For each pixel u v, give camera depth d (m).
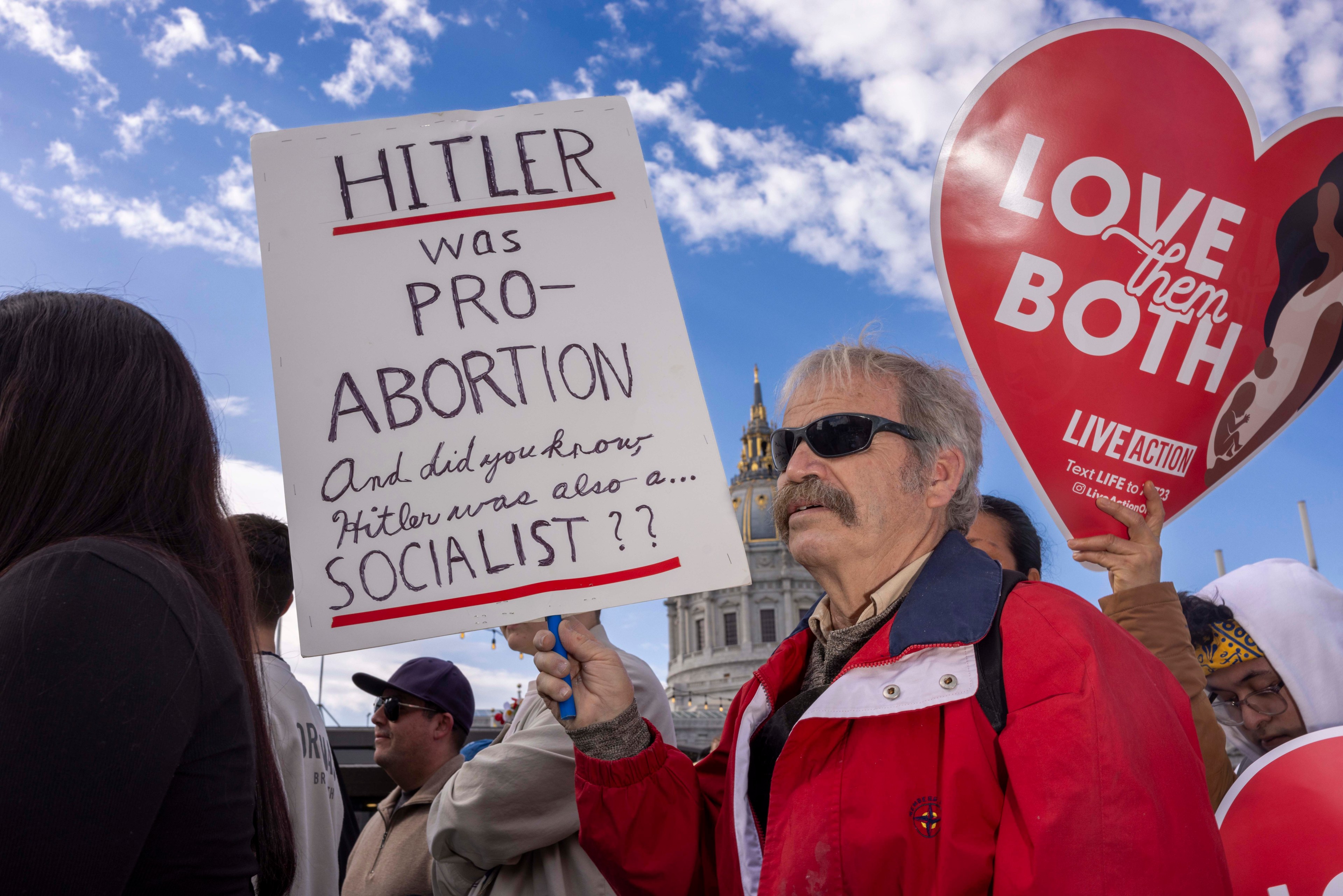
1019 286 2.50
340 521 1.79
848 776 1.59
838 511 1.88
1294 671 2.46
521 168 2.05
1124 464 2.48
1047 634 1.54
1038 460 2.49
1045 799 1.38
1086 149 2.52
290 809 2.49
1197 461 2.51
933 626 1.60
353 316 1.91
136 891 1.10
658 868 1.89
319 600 1.75
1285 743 2.11
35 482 1.28
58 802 1.00
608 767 1.89
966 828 1.47
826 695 1.65
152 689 1.10
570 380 1.92
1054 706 1.45
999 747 1.49
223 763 1.21
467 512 1.82
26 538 1.25
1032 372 2.50
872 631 1.81
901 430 1.90
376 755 3.75
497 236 1.99
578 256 2.00
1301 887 1.95
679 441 1.91
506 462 1.86
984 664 1.56
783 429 2.01
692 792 1.96
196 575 1.34
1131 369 2.49
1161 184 2.51
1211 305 2.51
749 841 1.80
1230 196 2.52
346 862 3.13
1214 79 2.54
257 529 2.77
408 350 1.90
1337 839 1.95
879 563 1.88
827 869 1.54
